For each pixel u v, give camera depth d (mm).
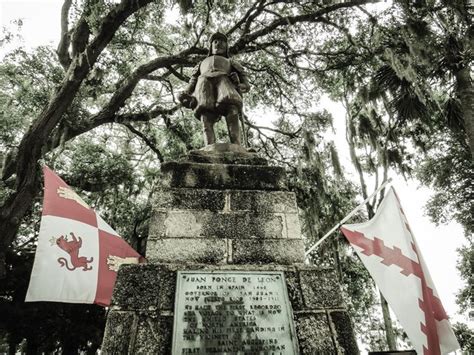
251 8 11641
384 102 8961
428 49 8336
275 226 3387
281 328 2699
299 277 3023
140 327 2611
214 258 3125
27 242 13008
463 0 8195
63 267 3686
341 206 11539
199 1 11367
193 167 3703
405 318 3750
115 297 2748
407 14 8609
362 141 9766
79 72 8758
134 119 11523
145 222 12531
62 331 10641
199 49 11164
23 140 8414
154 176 13352
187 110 14039
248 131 13938
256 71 13609
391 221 4508
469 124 8305
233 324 2666
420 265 4051
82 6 8992
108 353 2512
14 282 10234
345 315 2857
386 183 5082
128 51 12016
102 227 4191
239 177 3707
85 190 12555
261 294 2855
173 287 2844
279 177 3783
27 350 10750
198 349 2518
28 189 8312
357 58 11641
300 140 12992
